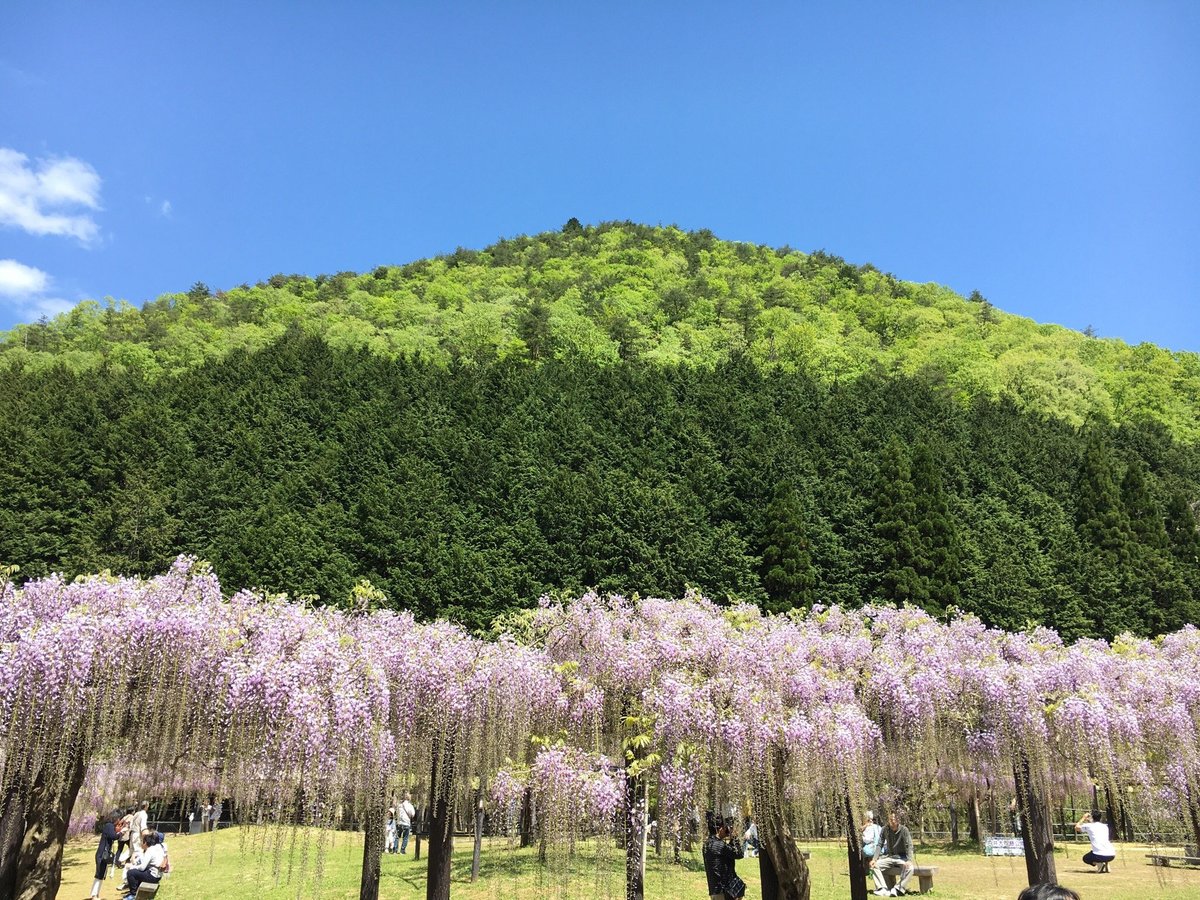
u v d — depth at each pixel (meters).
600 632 12.80
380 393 51.72
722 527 39.53
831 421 50.72
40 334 79.00
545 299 103.00
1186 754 12.82
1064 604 36.81
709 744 10.80
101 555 34.91
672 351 80.75
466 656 12.03
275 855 10.01
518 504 40.81
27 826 9.53
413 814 17.48
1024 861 16.73
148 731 10.05
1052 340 88.19
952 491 45.19
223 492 40.69
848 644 14.06
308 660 10.45
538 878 11.16
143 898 13.22
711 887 11.39
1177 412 71.31
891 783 13.17
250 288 112.62
